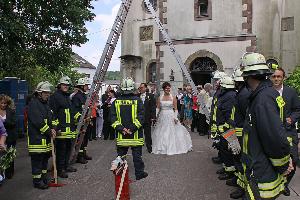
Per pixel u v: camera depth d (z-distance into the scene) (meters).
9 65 15.14
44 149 7.58
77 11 16.89
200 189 7.38
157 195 7.02
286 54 22.97
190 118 18.69
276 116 3.68
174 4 23.45
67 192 7.36
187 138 11.90
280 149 3.65
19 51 14.51
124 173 6.61
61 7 16.52
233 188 7.41
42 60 17.92
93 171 9.16
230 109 7.53
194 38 22.78
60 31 17.14
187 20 23.09
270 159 3.78
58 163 8.52
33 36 16.14
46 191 7.46
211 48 22.47
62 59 18.14
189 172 8.89
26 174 9.04
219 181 7.99
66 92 8.79
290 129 6.03
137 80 27.80
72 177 8.58
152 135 12.02
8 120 8.52
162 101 11.71
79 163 10.17
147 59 27.50
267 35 22.56
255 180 3.81
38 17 16.30
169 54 23.44
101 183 8.01
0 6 11.98
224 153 7.73
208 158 10.69
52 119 8.12
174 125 11.64
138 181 8.08
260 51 22.56
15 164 10.27
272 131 3.64
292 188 6.86
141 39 27.69
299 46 22.67
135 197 6.92
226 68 22.08
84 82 10.00
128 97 8.02
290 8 22.88
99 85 10.53
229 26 22.17
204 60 23.05
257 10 22.53
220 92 7.93
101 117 15.69
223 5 22.30
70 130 8.66
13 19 12.33
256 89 3.89
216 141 8.27
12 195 7.21
